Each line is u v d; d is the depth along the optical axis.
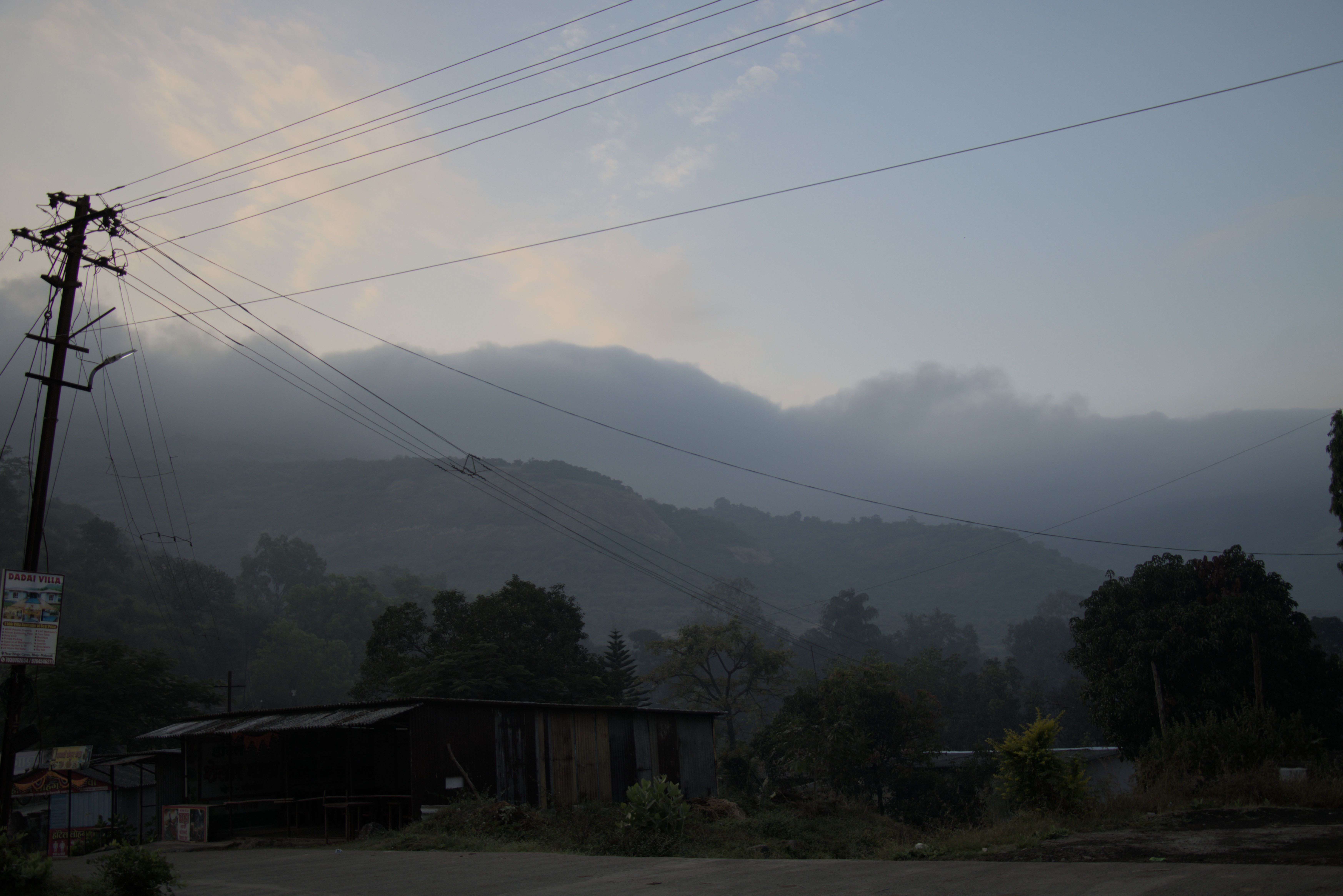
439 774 20.28
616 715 26.03
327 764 25.62
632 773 26.08
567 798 23.50
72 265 16.41
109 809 26.77
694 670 63.03
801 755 39.38
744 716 80.06
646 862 12.54
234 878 13.12
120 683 37.41
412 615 48.34
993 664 81.88
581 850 15.62
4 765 13.73
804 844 21.03
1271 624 29.19
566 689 44.22
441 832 18.02
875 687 41.22
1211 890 7.16
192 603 108.44
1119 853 9.66
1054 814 13.11
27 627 13.98
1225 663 29.83
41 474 15.33
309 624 119.94
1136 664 30.78
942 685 78.75
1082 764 13.83
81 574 108.19
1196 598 32.09
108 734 36.09
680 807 16.38
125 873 10.11
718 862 12.08
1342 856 8.30
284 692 96.75
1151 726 30.84
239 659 108.19
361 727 19.72
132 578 117.69
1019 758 13.73
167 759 27.75
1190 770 15.81
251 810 24.12
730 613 142.12
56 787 25.89
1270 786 13.09
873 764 39.66
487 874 12.09
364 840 18.48
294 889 11.42
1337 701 29.70
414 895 10.30
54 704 35.41
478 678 40.31
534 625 47.00
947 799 38.62
